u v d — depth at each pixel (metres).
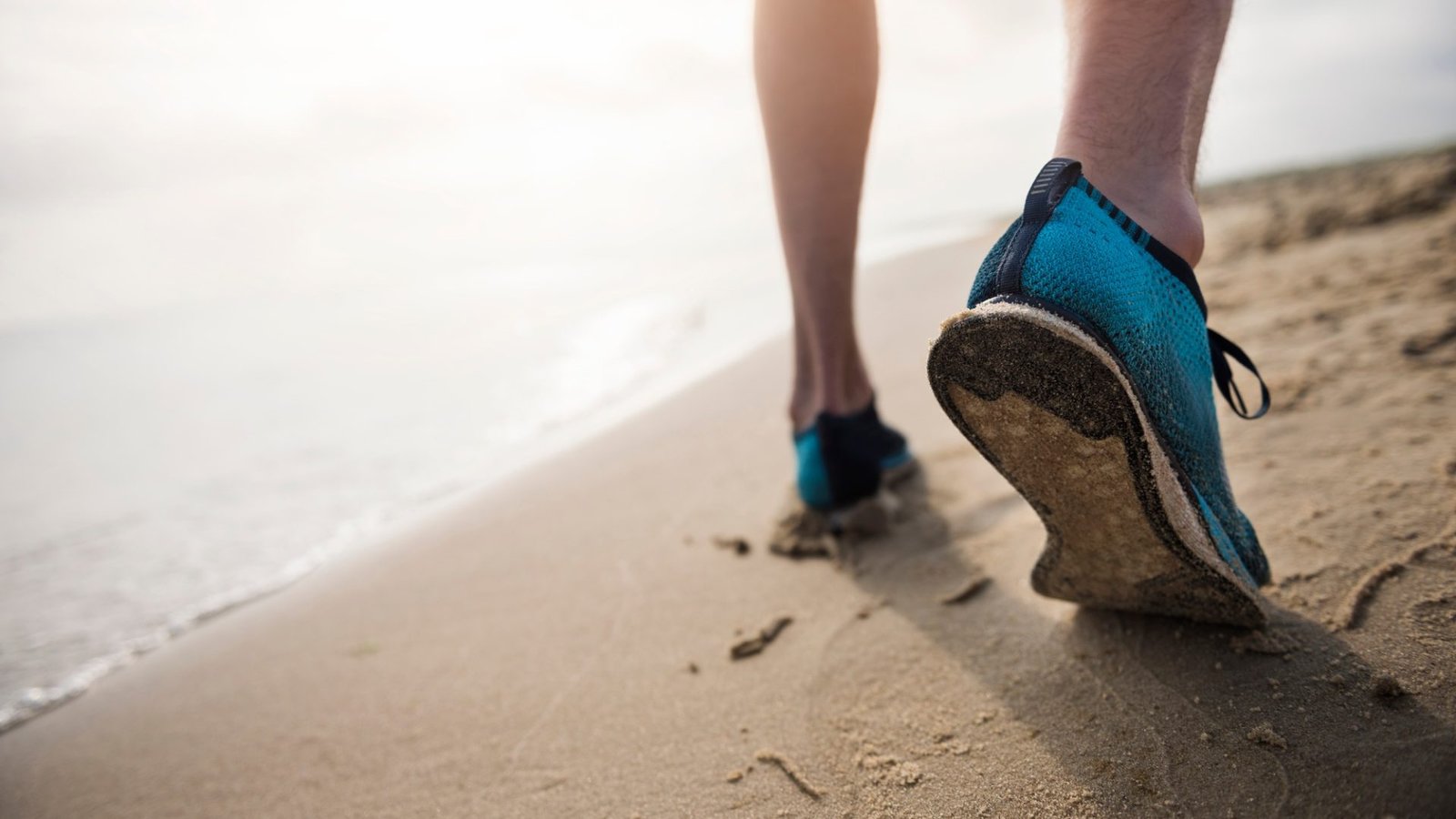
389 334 6.12
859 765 1.02
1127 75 0.97
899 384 2.61
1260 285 2.79
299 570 2.25
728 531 1.84
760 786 1.03
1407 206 3.40
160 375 5.65
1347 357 1.92
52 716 1.70
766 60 1.40
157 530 2.70
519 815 1.08
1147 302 0.89
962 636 1.24
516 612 1.67
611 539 1.95
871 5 1.35
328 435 3.58
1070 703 1.03
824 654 1.28
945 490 1.79
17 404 5.18
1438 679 0.89
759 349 3.78
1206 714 0.94
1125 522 0.93
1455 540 1.13
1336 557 1.16
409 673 1.52
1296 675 0.96
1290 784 0.82
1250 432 1.65
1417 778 0.78
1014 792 0.92
